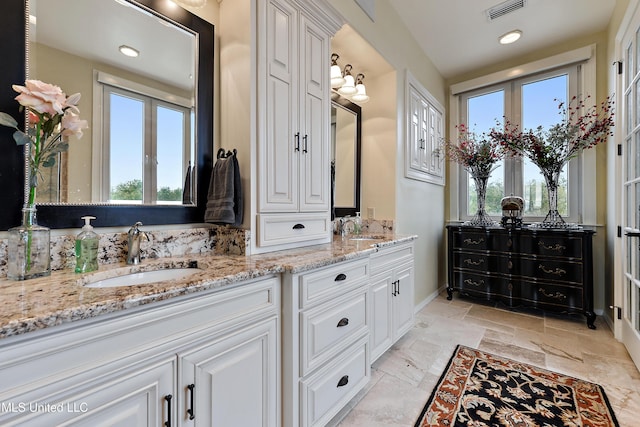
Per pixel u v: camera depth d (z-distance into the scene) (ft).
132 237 3.81
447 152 12.19
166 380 2.64
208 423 2.97
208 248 4.78
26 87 2.95
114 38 3.92
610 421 4.55
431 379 5.75
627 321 6.82
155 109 4.32
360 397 5.22
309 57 5.50
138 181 4.13
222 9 5.05
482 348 7.03
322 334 4.27
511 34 9.36
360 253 5.10
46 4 3.38
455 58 10.84
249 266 3.72
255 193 4.61
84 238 3.34
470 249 10.30
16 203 3.14
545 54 10.18
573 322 8.65
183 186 4.65
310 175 5.56
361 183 9.08
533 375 5.85
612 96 8.32
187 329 2.82
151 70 4.28
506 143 9.97
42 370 1.99
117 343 2.35
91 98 3.71
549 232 8.81
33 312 2.01
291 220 5.22
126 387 2.38
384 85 8.71
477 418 4.66
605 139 8.77
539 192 10.48
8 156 3.10
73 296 2.40
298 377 3.88
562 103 9.27
